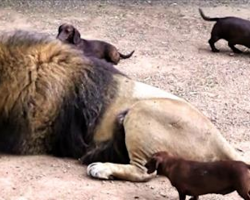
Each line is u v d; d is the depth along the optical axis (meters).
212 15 21.66
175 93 13.33
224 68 15.50
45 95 9.13
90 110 9.14
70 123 9.20
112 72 9.48
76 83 9.24
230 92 13.57
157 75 14.65
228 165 7.43
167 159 7.78
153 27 19.66
